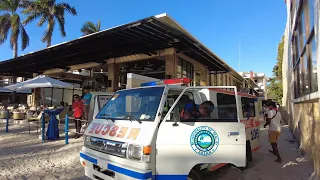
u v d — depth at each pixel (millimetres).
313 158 6230
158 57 12398
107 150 4109
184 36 9500
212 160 3965
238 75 25797
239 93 6383
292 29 11078
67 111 15172
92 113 9891
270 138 7281
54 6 29453
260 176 5867
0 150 7977
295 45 10570
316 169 5715
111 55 13031
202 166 4250
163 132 3830
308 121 7027
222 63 15086
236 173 6035
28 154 7492
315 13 5500
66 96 20797
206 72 16250
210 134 4023
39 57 13141
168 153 3777
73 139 9680
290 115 14273
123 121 4305
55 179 5352
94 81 18438
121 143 3916
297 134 10164
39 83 11234
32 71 18234
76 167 6254
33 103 19078
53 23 29953
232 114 4391
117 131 4148
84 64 15547
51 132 9742
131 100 4672
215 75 20312
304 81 8164
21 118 15727
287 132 13859
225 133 4125
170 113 4020
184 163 3828
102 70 17875
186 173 3826
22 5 30375
